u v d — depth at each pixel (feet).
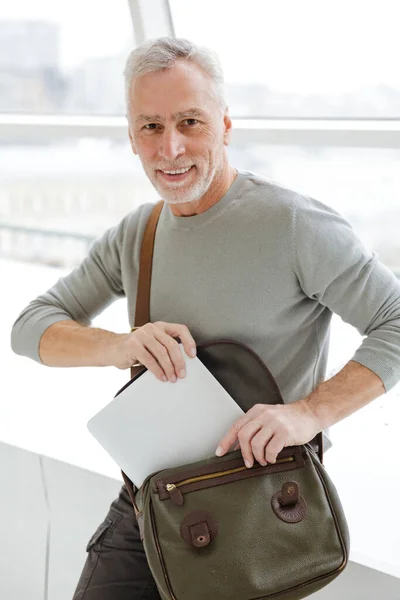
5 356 10.24
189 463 4.48
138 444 4.64
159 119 4.52
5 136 10.75
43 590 7.64
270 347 4.74
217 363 4.73
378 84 9.05
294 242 4.56
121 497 5.27
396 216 9.66
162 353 4.51
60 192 12.96
